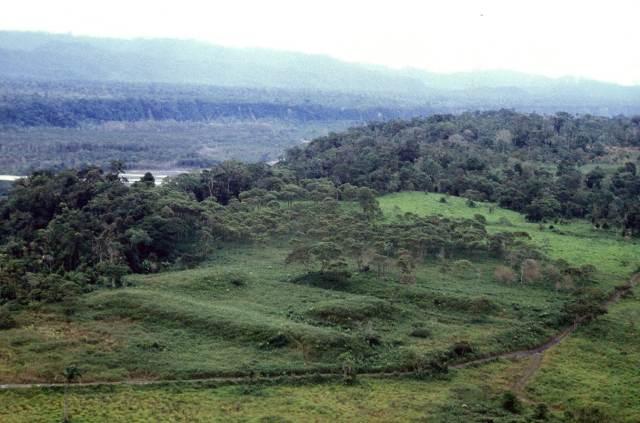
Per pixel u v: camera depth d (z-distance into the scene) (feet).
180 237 433.07
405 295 334.65
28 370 239.91
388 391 237.86
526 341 290.56
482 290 349.00
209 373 245.04
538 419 219.20
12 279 331.98
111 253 384.88
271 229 456.45
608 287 362.74
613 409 231.30
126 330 282.15
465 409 223.71
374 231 428.15
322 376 247.50
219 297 327.88
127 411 215.10
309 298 327.06
